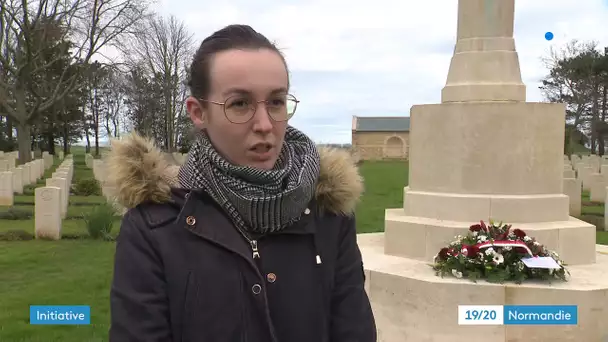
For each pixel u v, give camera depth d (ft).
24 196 58.54
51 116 150.10
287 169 5.30
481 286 15.12
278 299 5.16
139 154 5.26
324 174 5.73
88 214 36.40
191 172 5.32
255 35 5.31
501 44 19.74
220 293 4.94
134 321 4.82
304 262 5.36
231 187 5.07
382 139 225.15
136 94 143.64
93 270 24.72
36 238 33.12
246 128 5.07
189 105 5.45
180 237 5.07
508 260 15.65
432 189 19.80
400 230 19.19
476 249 15.80
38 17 91.30
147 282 4.91
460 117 18.85
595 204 54.39
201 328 4.88
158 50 126.11
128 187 5.12
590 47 146.30
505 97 19.35
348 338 5.56
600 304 14.87
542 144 18.81
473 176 18.80
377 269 17.19
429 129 19.75
